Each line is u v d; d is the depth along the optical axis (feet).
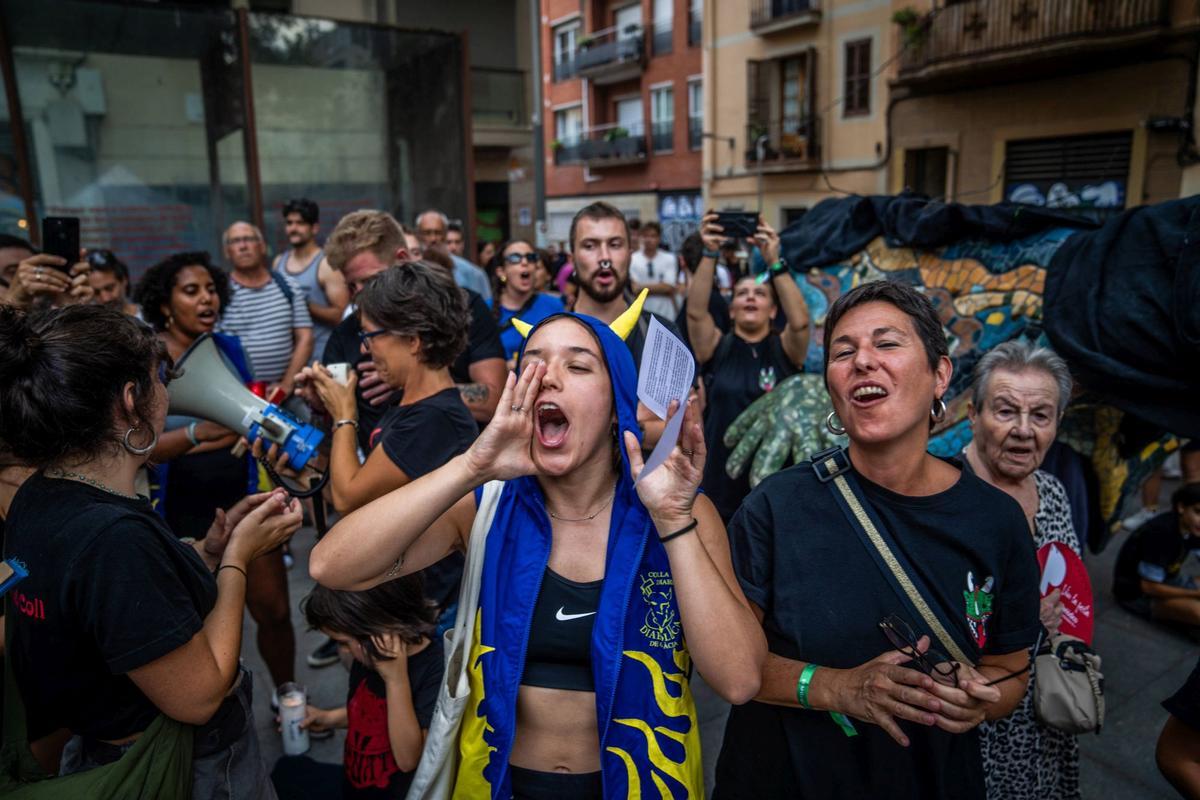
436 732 4.92
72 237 8.98
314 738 9.94
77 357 4.48
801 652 4.84
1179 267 7.74
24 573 4.40
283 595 9.90
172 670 4.52
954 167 50.83
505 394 4.49
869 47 55.88
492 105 42.91
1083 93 43.83
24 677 4.67
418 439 6.72
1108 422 8.95
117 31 20.99
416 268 7.11
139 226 22.18
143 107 21.76
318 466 7.32
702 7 67.77
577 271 10.96
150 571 4.47
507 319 13.58
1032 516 6.77
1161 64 40.50
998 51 45.29
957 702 4.21
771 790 5.08
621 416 4.69
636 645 4.62
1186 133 39.83
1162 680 11.11
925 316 4.81
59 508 4.53
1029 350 6.73
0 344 4.41
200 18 21.74
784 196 63.62
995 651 4.93
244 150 22.82
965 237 10.57
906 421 4.66
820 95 59.57
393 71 24.23
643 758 4.56
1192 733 5.49
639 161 82.64
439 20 40.06
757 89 63.77
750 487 11.10
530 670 4.79
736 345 12.08
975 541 4.73
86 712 4.68
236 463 9.63
